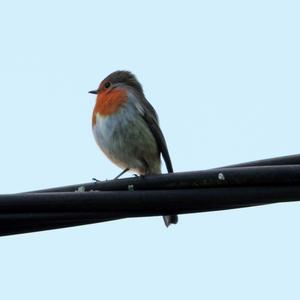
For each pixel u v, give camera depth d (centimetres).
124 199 873
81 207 866
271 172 879
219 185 884
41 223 870
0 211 853
